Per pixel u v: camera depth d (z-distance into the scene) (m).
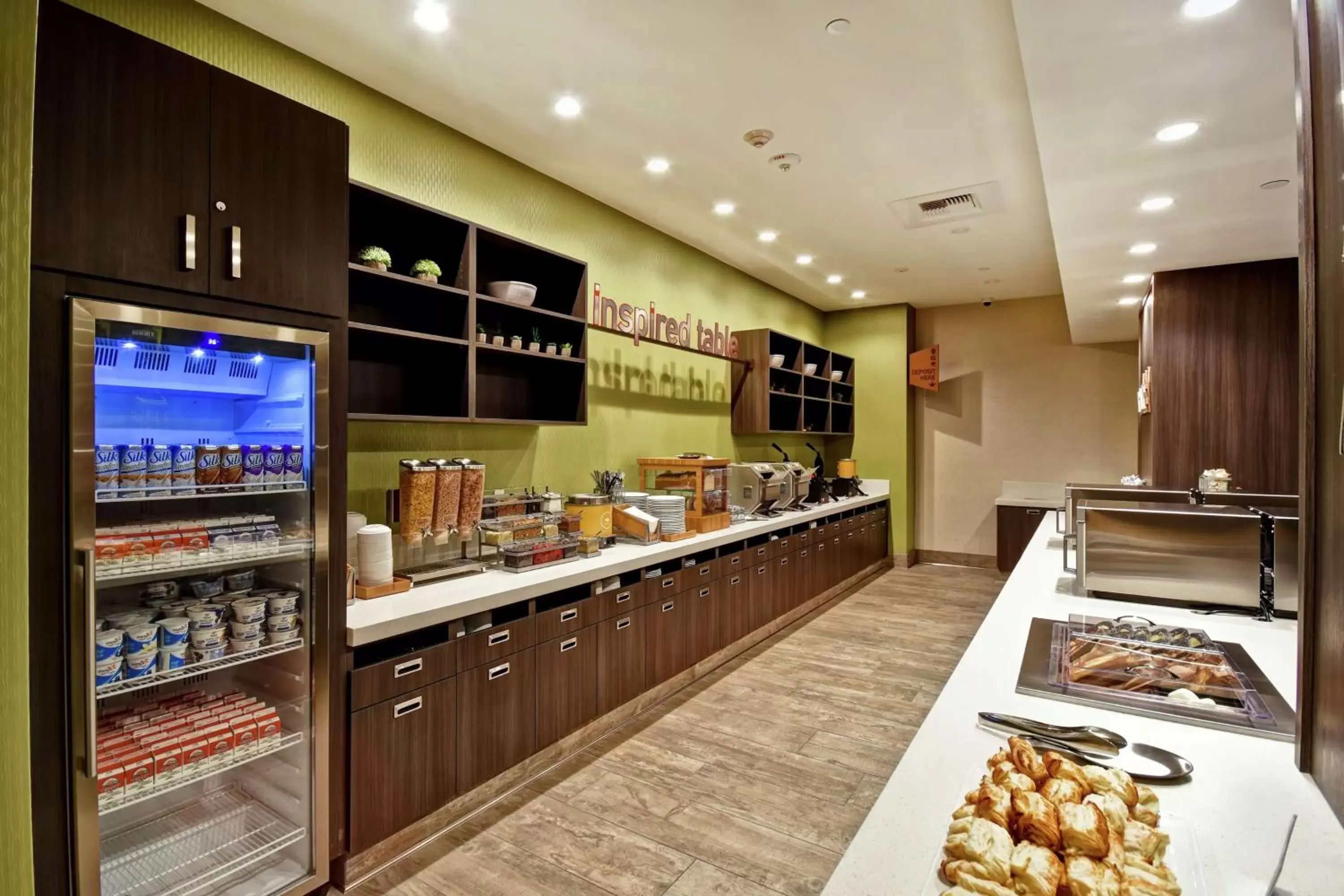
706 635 3.93
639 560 3.24
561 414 3.72
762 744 3.01
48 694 1.46
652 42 2.54
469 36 2.52
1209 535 2.04
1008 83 2.82
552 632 2.80
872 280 6.24
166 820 1.96
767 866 2.14
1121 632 1.72
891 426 7.37
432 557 2.91
